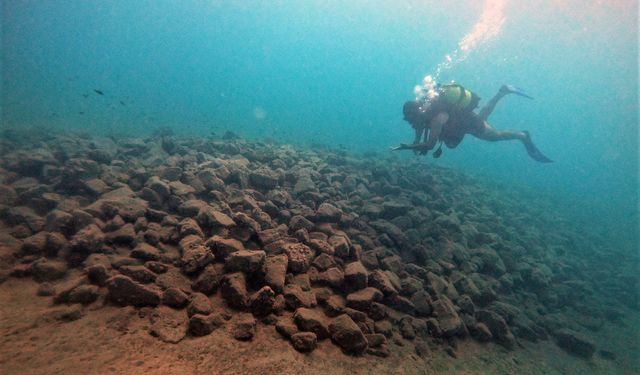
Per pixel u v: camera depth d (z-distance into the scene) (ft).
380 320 11.39
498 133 23.59
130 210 12.92
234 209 14.90
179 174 16.65
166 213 13.53
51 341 7.61
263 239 12.86
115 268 10.35
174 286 9.96
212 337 8.71
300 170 21.68
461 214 23.73
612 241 32.04
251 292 10.61
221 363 8.01
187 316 9.25
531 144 25.21
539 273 18.12
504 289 16.85
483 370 11.07
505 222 26.48
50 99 65.77
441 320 12.25
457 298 13.87
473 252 18.22
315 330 9.69
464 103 19.56
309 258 12.35
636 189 83.25
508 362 11.93
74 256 10.68
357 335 9.64
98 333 8.11
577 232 31.12
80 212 11.97
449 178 34.37
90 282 9.75
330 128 92.94
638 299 20.03
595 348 13.80
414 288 13.26
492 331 13.17
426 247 16.97
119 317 8.74
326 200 18.52
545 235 26.81
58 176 16.01
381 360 9.84
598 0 111.75
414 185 25.84
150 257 10.93
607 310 17.89
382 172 25.48
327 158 29.43
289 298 10.42
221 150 24.43
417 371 9.91
